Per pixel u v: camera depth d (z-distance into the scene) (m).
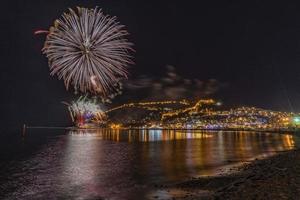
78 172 38.56
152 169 39.03
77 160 52.88
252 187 18.34
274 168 28.83
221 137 143.00
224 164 41.03
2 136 173.00
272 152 57.12
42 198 24.20
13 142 114.12
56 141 120.56
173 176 32.06
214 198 17.11
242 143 92.56
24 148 83.56
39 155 63.00
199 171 35.12
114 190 26.17
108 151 71.44
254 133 192.50
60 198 24.08
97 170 39.94
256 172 28.66
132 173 36.12
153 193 23.36
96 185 28.98
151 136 166.62
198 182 26.58
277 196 15.25
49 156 60.69
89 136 169.75
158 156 56.78
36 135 188.12
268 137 130.88
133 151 70.12
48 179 33.28
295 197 14.84
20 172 39.19
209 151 65.44
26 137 159.38
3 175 36.50
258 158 46.34
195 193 21.83
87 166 44.47
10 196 25.02
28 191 26.88
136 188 26.31
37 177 34.81
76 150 75.56
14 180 32.81
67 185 29.47
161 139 131.00
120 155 60.66
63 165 46.09
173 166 41.31
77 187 28.31
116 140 125.75
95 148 81.62
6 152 70.81
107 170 39.62
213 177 29.06
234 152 61.22
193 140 119.19
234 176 28.69
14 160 53.78
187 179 29.03
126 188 26.64
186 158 51.78
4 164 47.91
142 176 33.34
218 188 23.12
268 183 18.75
